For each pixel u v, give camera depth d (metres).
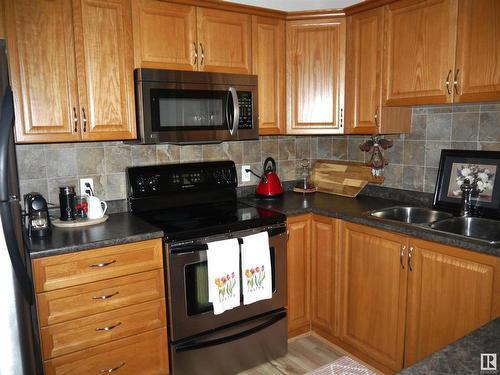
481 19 1.88
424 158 2.53
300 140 3.24
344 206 2.55
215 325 2.20
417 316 2.00
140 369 2.05
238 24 2.50
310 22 2.66
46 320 1.78
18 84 1.89
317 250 2.56
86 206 2.22
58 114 2.01
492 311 1.67
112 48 2.12
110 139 2.16
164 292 2.07
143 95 2.16
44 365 1.80
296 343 2.64
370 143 2.79
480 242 1.70
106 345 1.94
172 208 2.56
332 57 2.65
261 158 3.06
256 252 2.22
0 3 1.82
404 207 2.50
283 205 2.63
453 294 1.83
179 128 2.29
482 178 2.19
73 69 2.02
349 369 1.20
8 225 1.48
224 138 2.46
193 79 2.31
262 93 2.65
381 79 2.40
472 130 2.26
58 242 1.83
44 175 2.24
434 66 2.10
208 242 2.11
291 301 2.58
